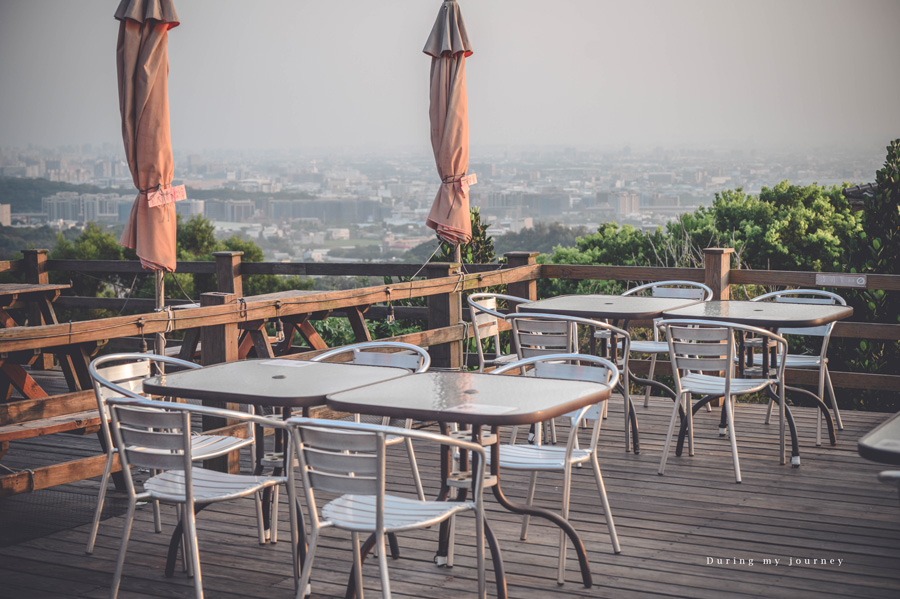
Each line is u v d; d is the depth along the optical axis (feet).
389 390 10.64
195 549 10.05
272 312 16.48
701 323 15.64
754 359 20.20
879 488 14.98
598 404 11.97
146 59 15.44
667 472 16.06
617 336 18.01
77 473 13.29
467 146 21.68
